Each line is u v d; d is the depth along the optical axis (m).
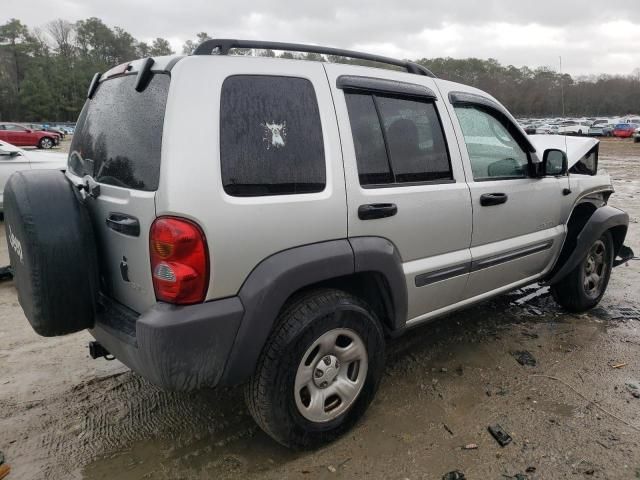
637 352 3.62
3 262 6.02
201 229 2.03
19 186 2.27
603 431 2.70
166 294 2.04
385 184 2.67
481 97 3.36
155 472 2.44
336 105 2.52
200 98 2.10
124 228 2.20
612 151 27.55
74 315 2.32
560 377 3.27
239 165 2.15
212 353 2.12
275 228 2.21
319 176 2.39
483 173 3.26
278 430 2.36
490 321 4.19
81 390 3.17
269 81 2.32
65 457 2.55
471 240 3.16
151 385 3.23
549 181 3.75
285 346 2.27
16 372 3.39
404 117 2.85
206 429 2.77
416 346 3.73
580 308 4.29
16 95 83.44
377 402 2.99
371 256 2.54
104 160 2.49
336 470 2.42
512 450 2.55
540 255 3.76
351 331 2.53
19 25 90.94
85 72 90.62
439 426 2.76
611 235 4.37
